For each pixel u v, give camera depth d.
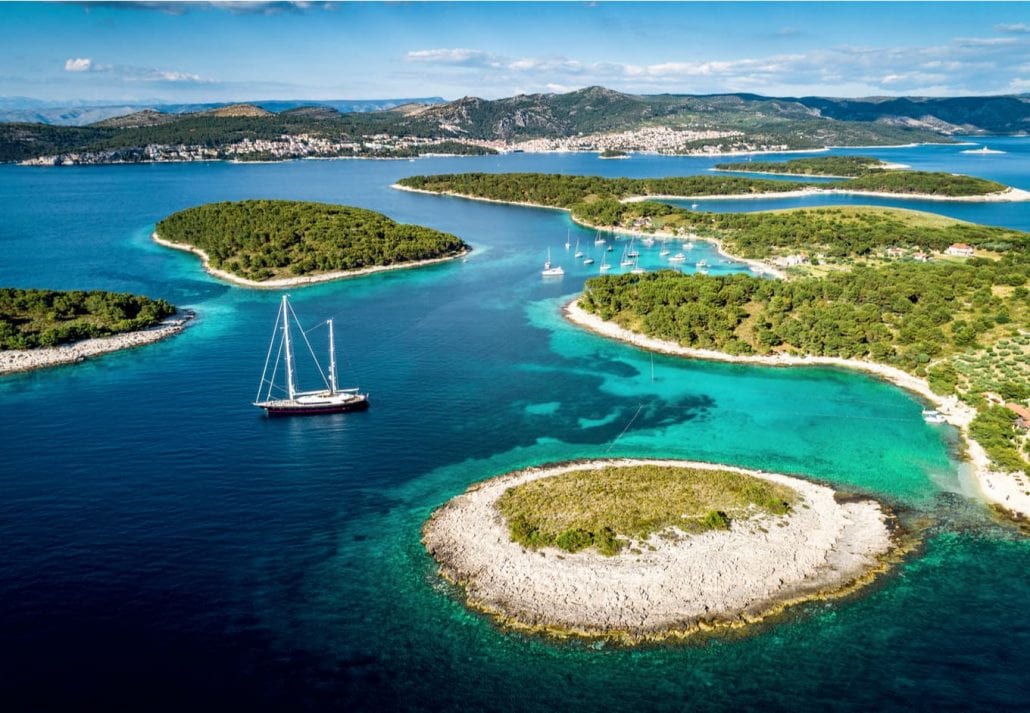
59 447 116.50
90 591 80.25
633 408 138.50
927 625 77.06
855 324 169.38
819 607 79.25
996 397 136.12
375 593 81.00
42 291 187.75
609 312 194.75
